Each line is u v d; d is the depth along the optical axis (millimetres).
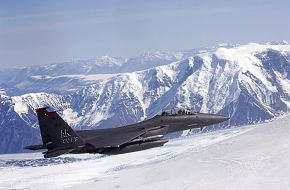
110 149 60344
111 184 62531
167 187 50469
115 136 62062
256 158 51312
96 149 61031
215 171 51562
